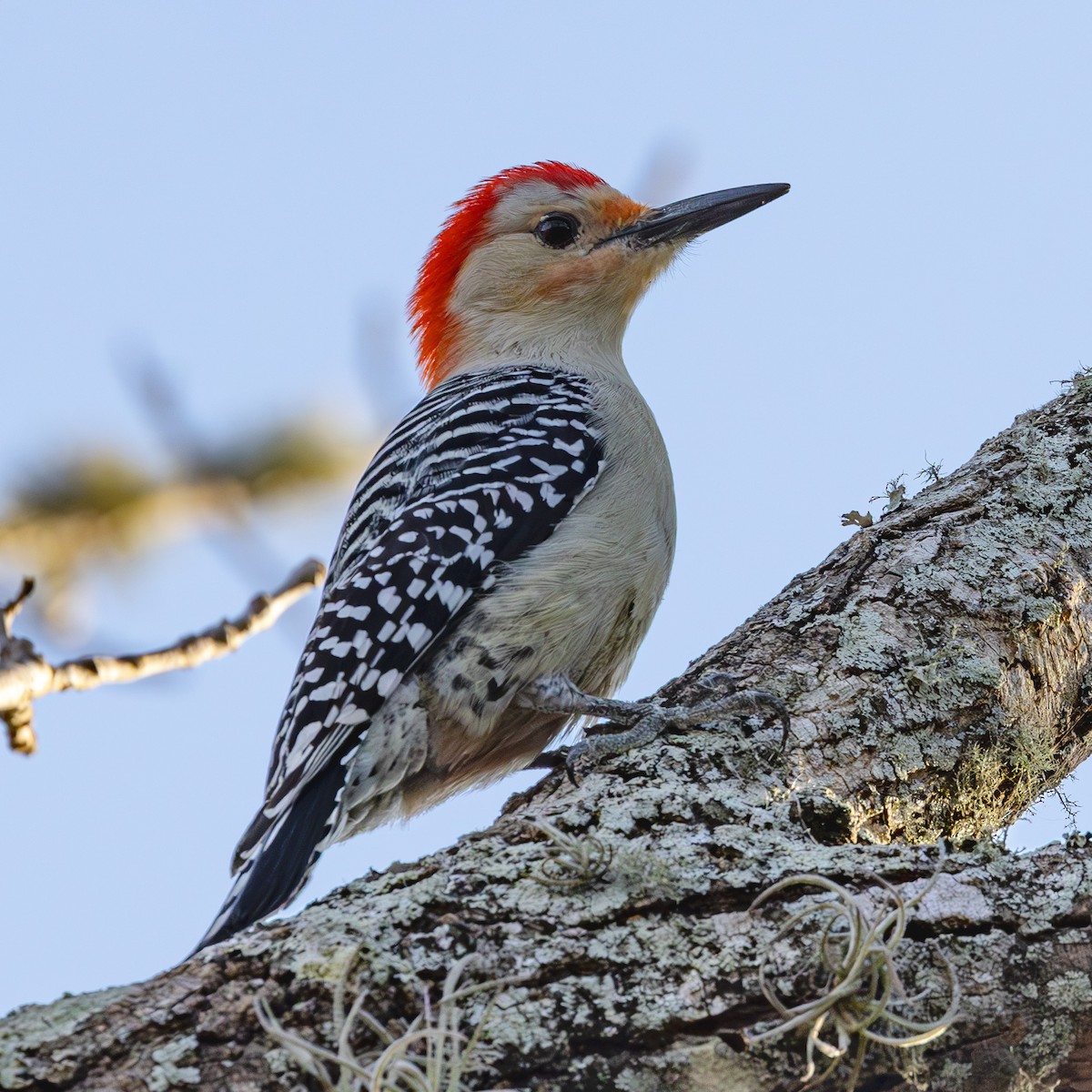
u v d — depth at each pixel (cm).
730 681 902
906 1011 647
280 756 947
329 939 657
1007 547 972
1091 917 670
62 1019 627
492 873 698
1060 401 1102
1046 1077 659
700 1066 641
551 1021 643
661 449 1093
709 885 688
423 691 949
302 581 917
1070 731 959
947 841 714
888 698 888
